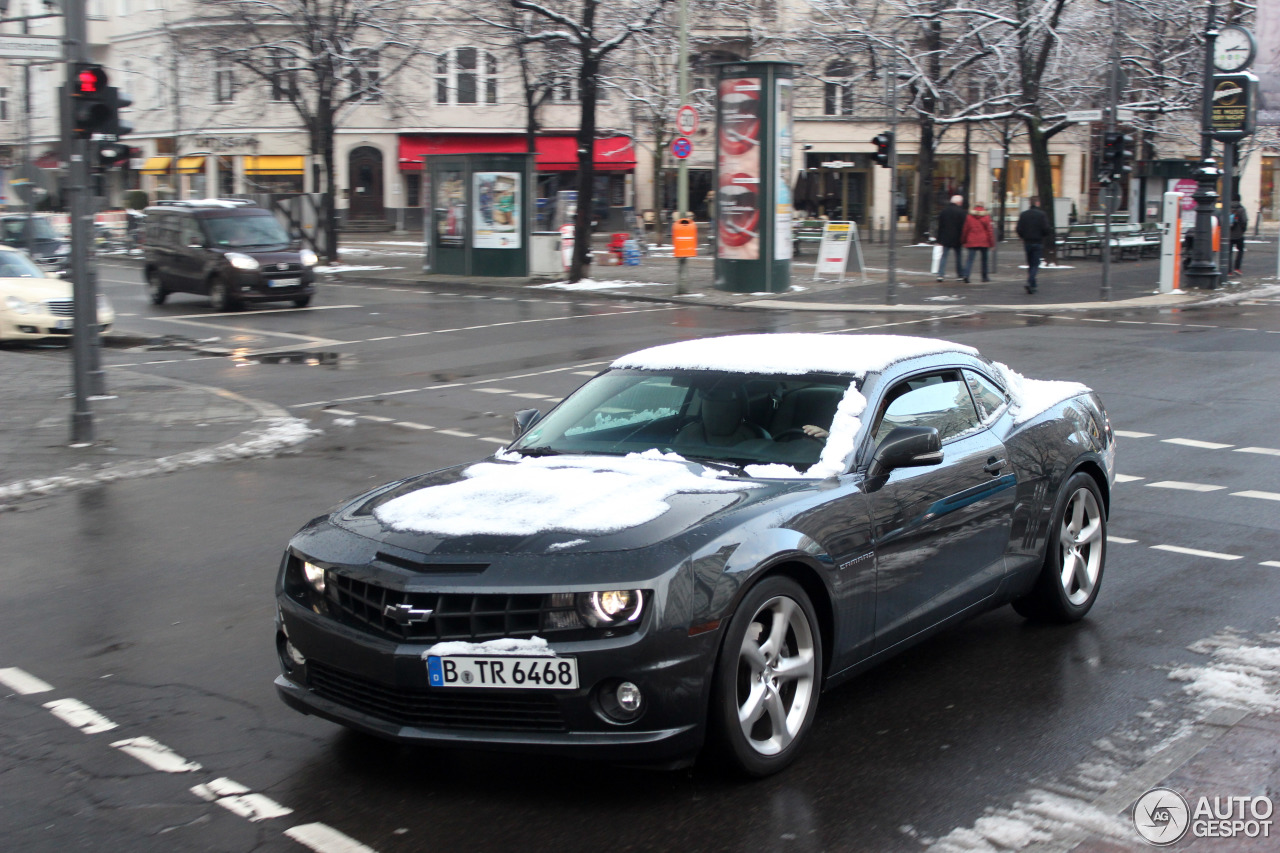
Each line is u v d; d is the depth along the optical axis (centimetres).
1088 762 452
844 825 404
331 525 474
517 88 5225
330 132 3506
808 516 459
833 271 3033
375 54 3650
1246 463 1025
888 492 499
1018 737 477
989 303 2459
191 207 2588
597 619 400
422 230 5447
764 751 437
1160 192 4175
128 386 1489
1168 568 725
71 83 1150
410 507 469
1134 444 1110
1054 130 3453
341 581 439
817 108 5578
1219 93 2781
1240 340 1838
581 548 416
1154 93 3909
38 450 1109
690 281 3034
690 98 4250
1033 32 3300
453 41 4997
